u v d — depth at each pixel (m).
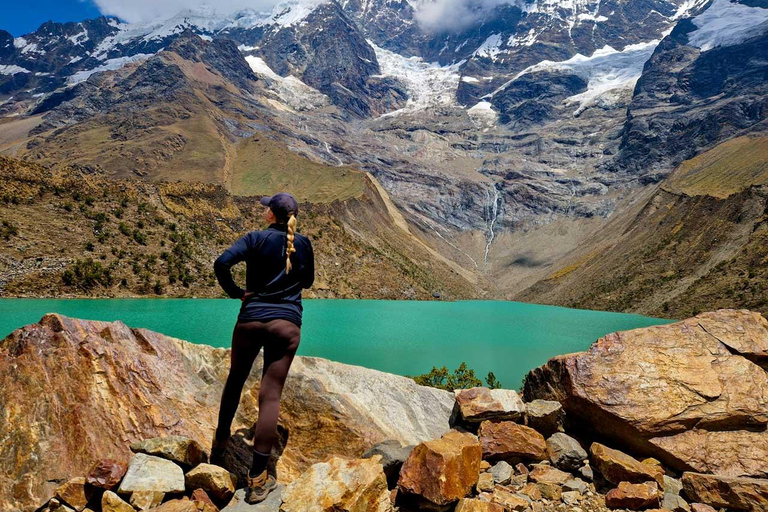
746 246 103.69
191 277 84.75
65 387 5.39
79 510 4.69
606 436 6.48
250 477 4.90
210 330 48.31
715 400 6.24
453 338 56.62
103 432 5.29
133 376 5.83
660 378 6.45
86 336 5.85
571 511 5.28
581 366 6.77
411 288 134.50
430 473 5.07
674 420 6.11
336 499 4.61
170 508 4.48
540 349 50.34
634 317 98.31
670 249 129.38
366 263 135.50
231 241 108.31
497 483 5.80
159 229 95.19
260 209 125.94
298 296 5.17
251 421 6.25
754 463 5.83
